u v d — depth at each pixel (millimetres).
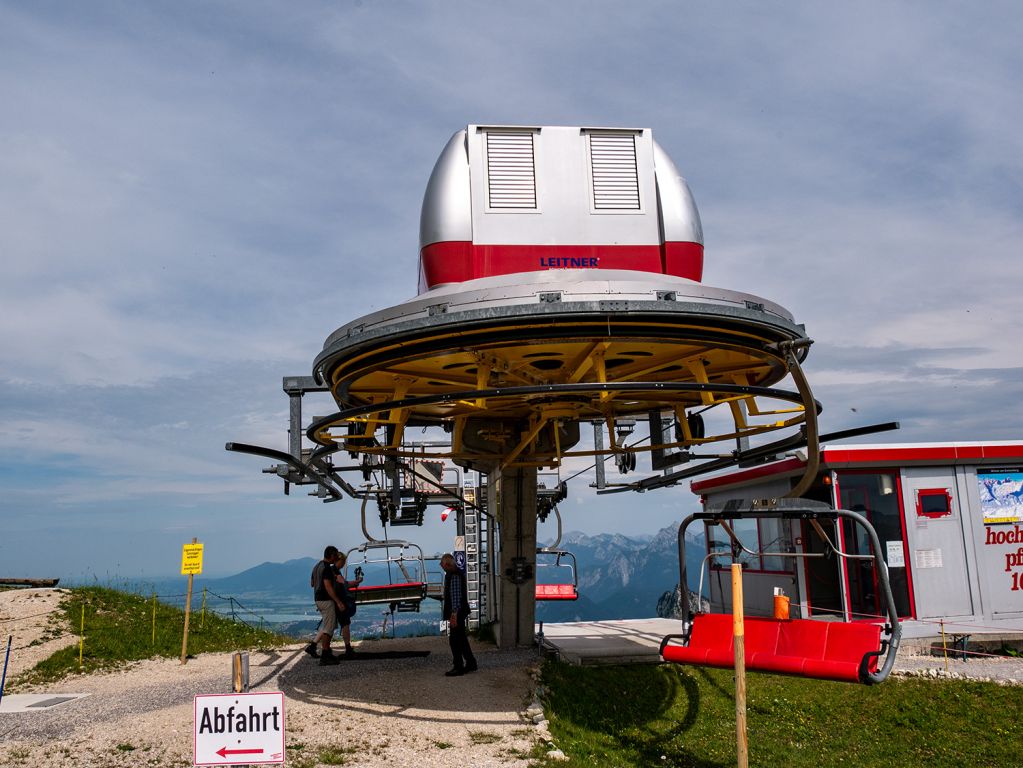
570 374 11359
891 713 11414
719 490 19531
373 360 10047
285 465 14711
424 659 15008
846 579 15047
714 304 8984
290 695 12094
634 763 9852
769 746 10484
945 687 12148
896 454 15156
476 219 10516
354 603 16750
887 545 15156
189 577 16078
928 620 14914
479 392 8789
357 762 8992
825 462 15031
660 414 14336
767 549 16922
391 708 11273
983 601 15156
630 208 10773
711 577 19750
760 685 12844
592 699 12359
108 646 16500
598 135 10961
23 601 19156
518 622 16234
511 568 16219
